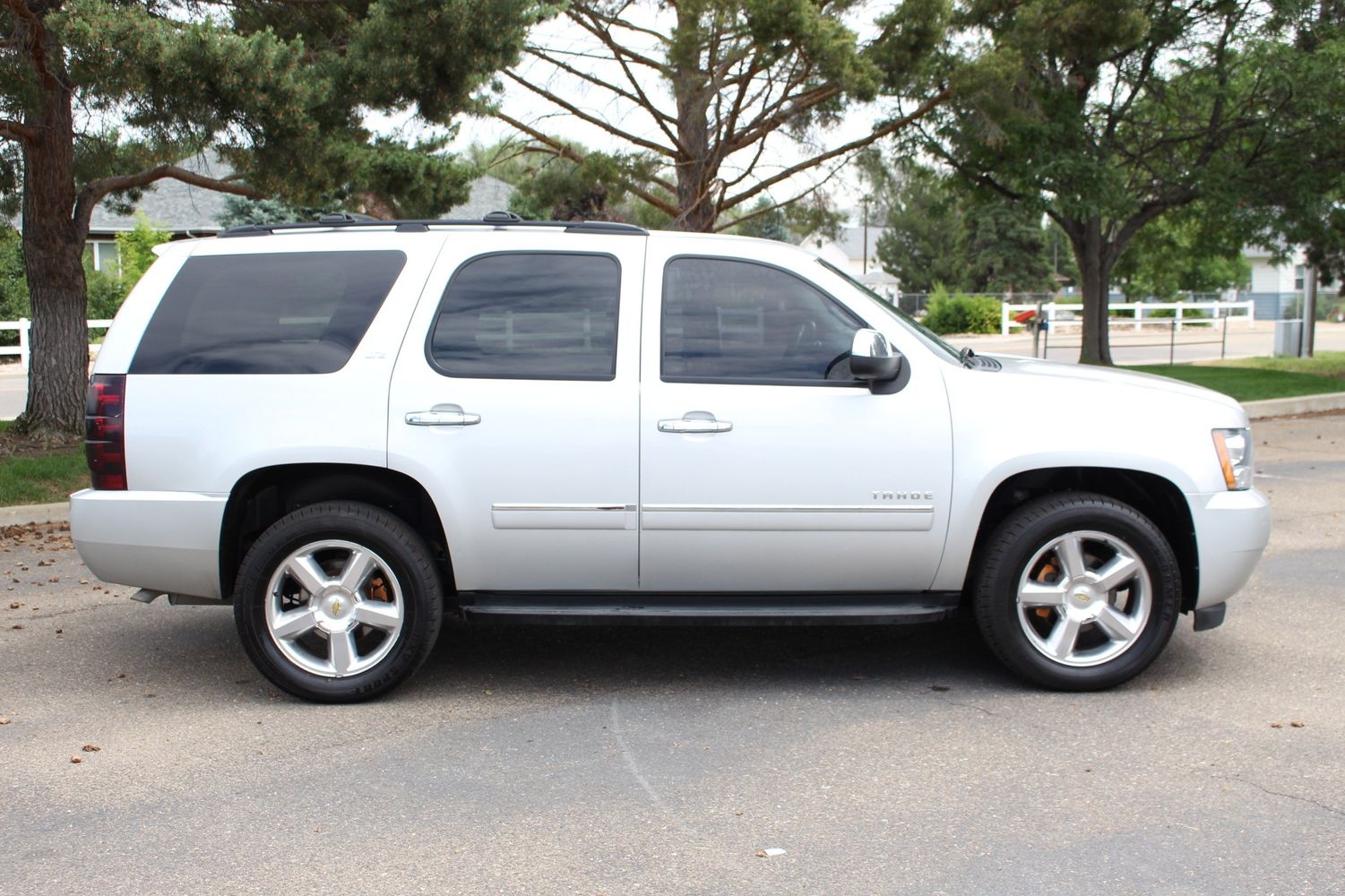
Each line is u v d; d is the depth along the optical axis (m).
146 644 6.17
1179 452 5.16
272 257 5.31
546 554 5.15
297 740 4.75
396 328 5.18
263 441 5.10
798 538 5.13
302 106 10.33
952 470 5.12
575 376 5.12
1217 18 18.08
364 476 5.28
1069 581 5.18
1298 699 5.11
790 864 3.64
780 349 5.19
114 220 35.59
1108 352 20.05
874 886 3.49
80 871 3.63
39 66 10.34
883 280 77.69
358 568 5.13
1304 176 17.33
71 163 11.77
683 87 14.96
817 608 5.20
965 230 66.44
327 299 5.25
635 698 5.26
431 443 5.09
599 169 15.57
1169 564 5.14
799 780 4.29
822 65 14.11
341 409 5.11
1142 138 18.97
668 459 5.08
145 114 10.09
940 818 3.96
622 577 5.20
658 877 3.56
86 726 4.94
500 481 5.10
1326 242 18.81
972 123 16.42
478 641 6.22
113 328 5.27
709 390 5.10
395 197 14.64
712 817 3.99
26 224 11.85
